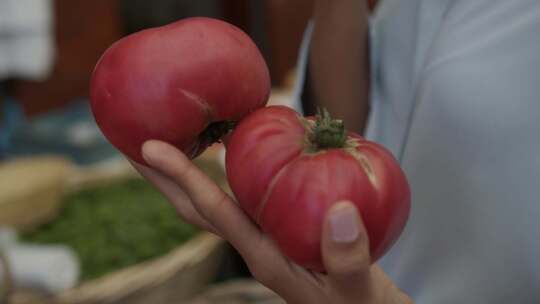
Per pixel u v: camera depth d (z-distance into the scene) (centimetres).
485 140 56
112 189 145
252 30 202
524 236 56
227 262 144
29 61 161
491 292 58
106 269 114
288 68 152
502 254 57
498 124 55
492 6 57
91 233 124
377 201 40
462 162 57
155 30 46
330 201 40
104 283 99
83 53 191
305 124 43
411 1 64
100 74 46
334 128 42
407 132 65
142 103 44
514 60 55
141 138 46
